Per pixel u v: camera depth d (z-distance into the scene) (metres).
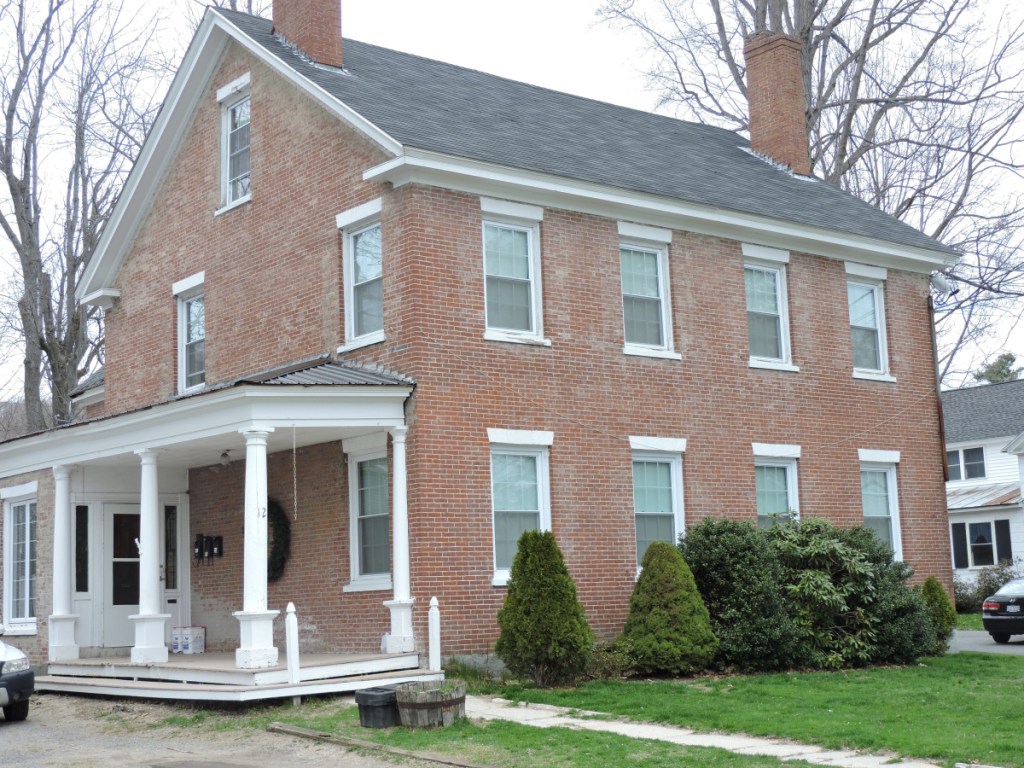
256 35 21.45
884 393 23.81
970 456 47.28
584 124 23.73
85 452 19.73
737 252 21.80
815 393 22.59
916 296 24.91
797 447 22.06
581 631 16.23
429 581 17.05
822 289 23.12
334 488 18.86
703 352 20.97
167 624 21.50
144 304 23.75
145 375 23.48
